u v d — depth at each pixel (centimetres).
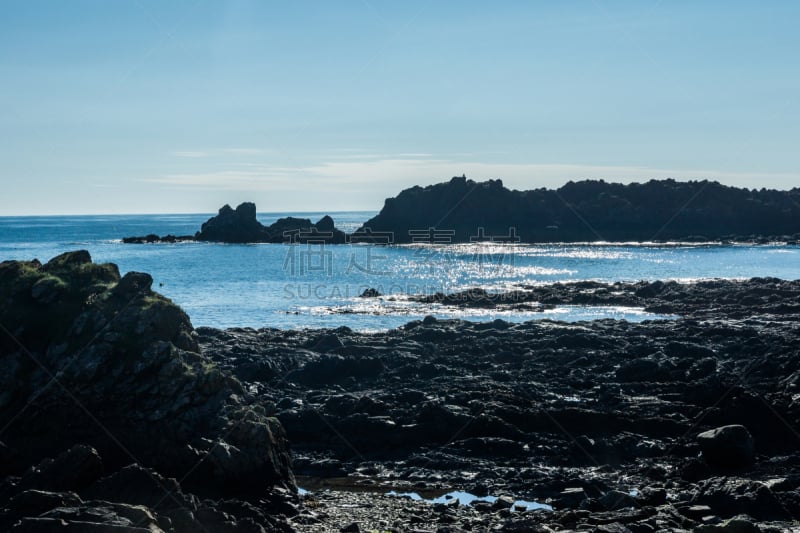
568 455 2722
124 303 2338
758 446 2769
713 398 3073
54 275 2395
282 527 1920
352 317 6212
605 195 18100
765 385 3225
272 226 18388
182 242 17475
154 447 2134
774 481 2275
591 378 3525
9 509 1700
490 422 2888
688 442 2756
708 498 2170
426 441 2888
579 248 15162
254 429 2142
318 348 4234
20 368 2206
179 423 2164
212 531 1792
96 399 2181
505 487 2462
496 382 3500
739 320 5306
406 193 17638
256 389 3441
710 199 18188
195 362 2286
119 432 2150
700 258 12512
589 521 2019
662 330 4603
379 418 2962
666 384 3328
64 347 2238
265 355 4003
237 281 9225
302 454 2839
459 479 2561
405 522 2062
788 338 4122
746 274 9819
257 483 2111
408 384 3500
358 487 2502
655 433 2873
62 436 2150
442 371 3691
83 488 1891
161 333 2308
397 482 2550
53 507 1706
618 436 2823
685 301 6400
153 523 1669
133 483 1883
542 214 17425
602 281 8419
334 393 3384
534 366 3788
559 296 6975
